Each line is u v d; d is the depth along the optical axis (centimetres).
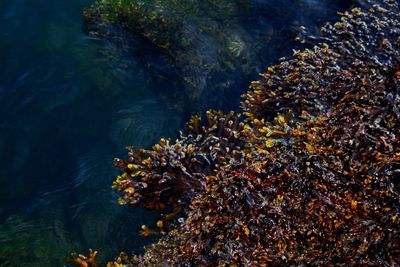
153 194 165
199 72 197
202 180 165
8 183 176
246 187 160
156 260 154
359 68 185
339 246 152
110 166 179
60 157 182
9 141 185
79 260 153
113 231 164
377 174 160
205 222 156
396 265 148
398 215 154
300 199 158
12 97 196
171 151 169
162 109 193
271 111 183
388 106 172
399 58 189
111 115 192
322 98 181
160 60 202
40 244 159
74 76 201
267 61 199
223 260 151
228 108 190
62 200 171
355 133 168
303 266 150
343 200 158
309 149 164
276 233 154
